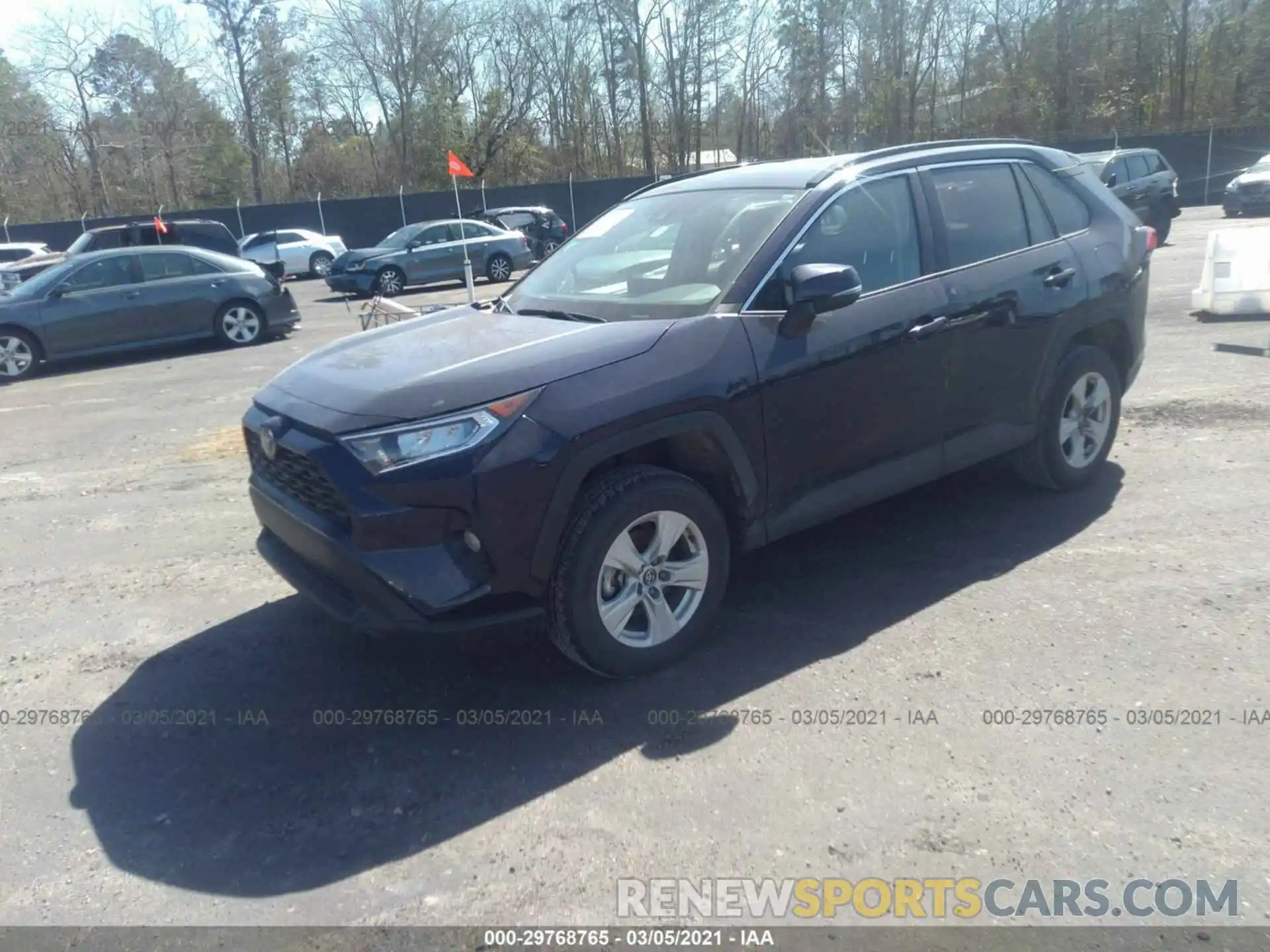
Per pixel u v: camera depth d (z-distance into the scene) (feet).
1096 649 12.12
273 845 9.45
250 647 13.64
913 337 13.79
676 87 159.33
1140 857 8.64
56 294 40.19
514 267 73.10
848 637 12.80
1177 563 14.38
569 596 11.13
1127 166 58.34
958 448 14.94
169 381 35.88
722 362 11.98
